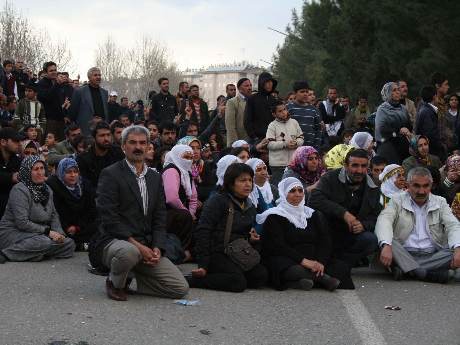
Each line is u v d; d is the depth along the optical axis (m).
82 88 13.81
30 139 12.59
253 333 5.43
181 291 6.55
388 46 26.98
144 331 5.37
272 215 7.42
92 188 9.51
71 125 12.30
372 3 27.98
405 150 11.38
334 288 7.16
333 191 8.02
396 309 6.36
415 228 8.08
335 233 8.03
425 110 11.97
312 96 15.92
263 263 7.36
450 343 5.29
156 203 6.75
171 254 8.20
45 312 5.84
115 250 6.29
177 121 15.02
